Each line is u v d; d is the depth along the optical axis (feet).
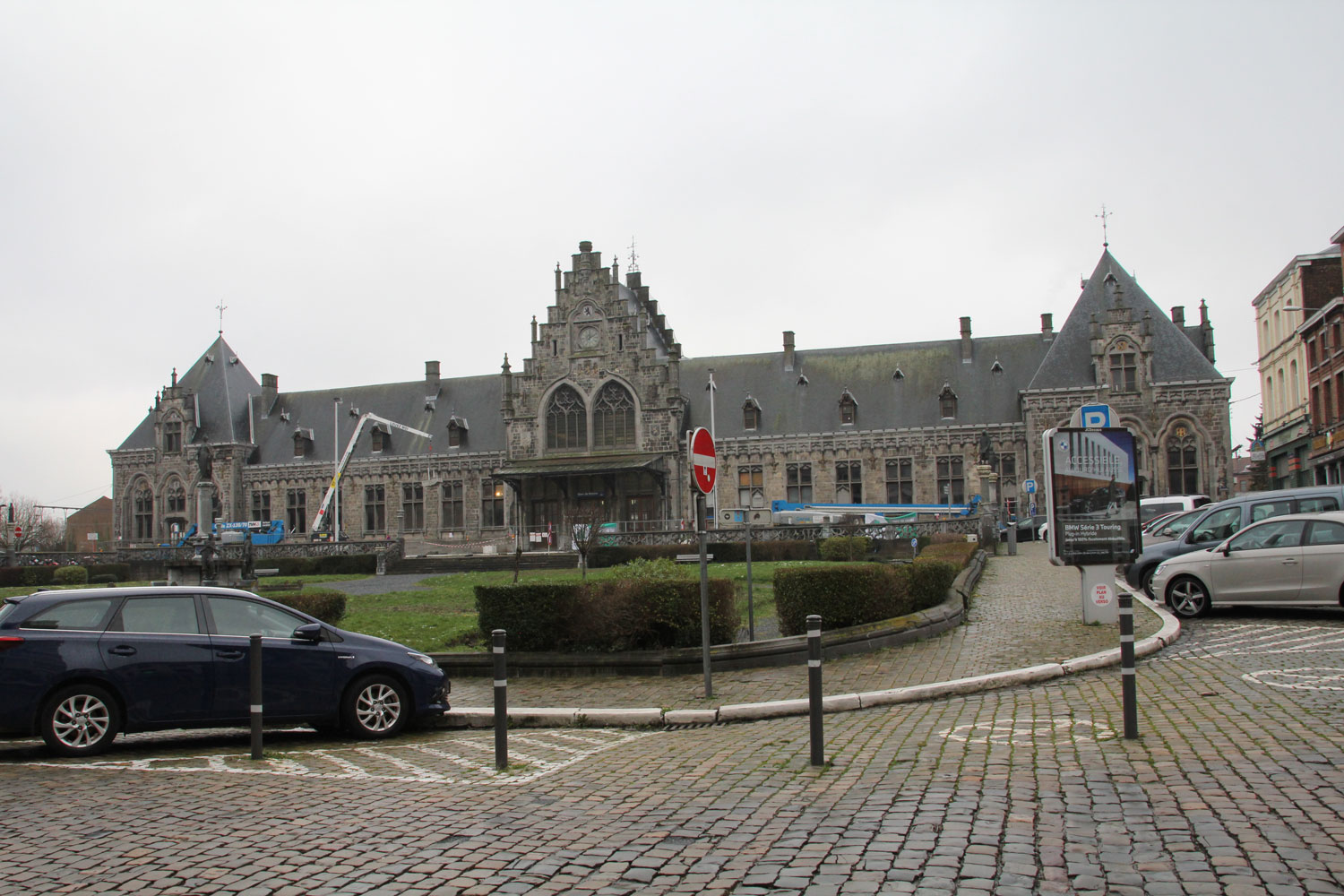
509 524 221.25
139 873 24.73
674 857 24.44
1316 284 194.39
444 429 246.47
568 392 218.18
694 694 50.06
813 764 33.06
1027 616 70.74
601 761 36.73
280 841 27.12
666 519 207.72
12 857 26.14
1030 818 25.76
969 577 88.12
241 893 23.18
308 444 253.85
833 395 224.53
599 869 23.85
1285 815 24.95
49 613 40.75
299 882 23.82
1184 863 22.09
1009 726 37.63
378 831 27.84
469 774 35.45
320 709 43.06
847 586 60.49
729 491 221.46
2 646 39.37
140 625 41.60
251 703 39.45
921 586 67.62
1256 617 65.36
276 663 42.52
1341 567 62.54
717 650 56.59
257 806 31.07
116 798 32.42
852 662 56.03
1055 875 21.74
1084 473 64.95
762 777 32.12
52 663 39.78
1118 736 34.65
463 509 237.86
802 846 24.59
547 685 56.03
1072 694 43.57
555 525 213.87
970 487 211.41
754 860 23.77
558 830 27.35
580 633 59.00
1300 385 199.21
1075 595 82.07
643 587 58.39
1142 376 200.34
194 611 42.63
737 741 38.88
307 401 264.72
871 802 28.09
